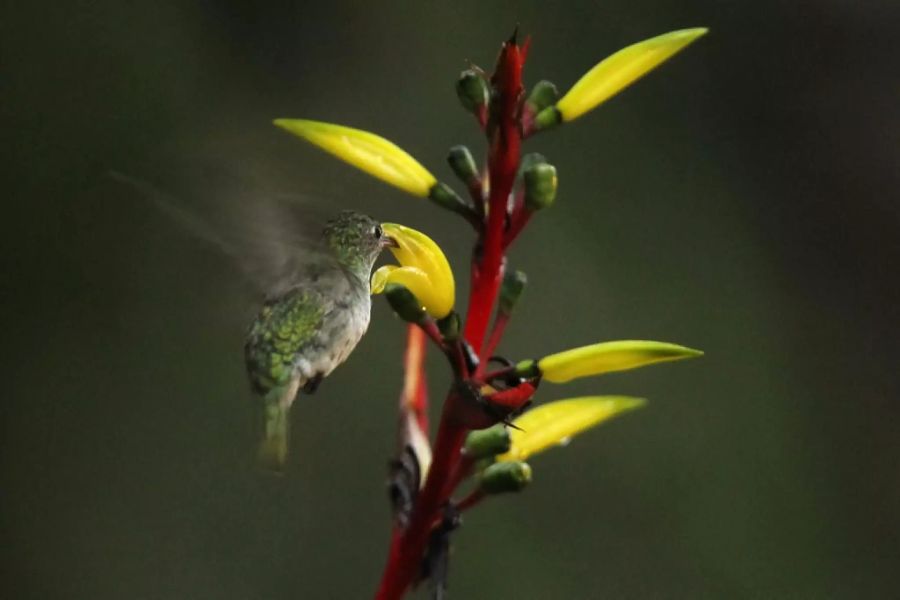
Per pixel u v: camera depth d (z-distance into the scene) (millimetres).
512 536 4625
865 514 4668
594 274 4691
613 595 4625
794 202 4980
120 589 4613
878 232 4973
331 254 4285
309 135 4266
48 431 4633
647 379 4668
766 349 4762
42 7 4652
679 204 4863
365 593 4629
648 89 4977
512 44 4254
